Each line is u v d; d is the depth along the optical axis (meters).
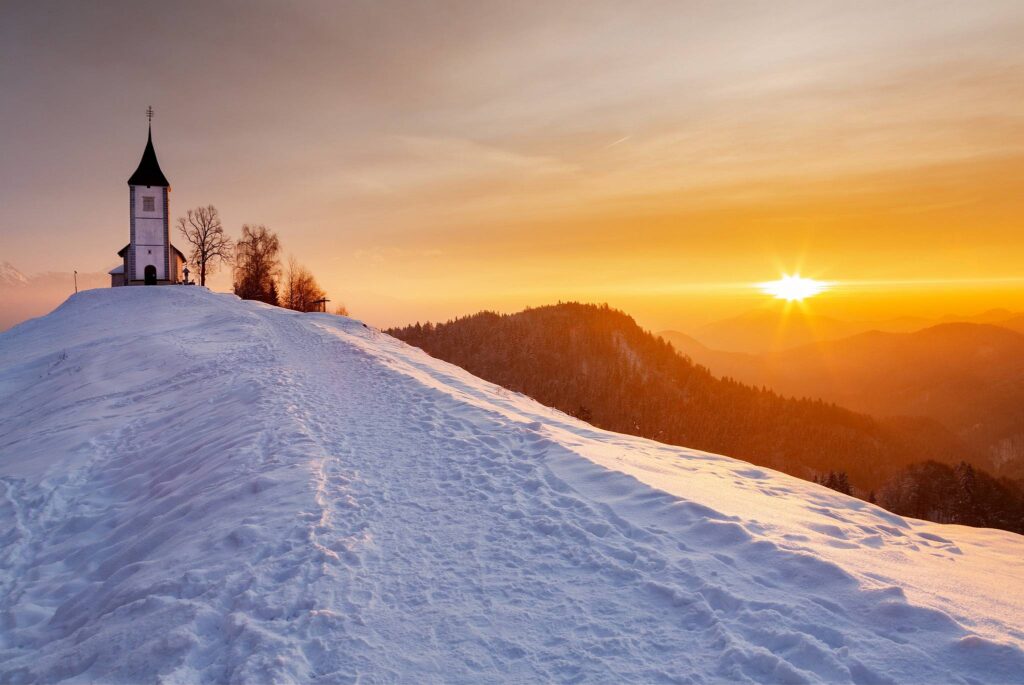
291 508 8.23
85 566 8.58
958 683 4.14
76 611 6.89
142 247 64.94
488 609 5.62
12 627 6.89
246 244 79.12
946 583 5.98
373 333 41.59
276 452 11.12
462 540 7.29
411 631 5.26
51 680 5.16
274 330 36.03
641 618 5.36
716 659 4.66
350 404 15.90
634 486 8.73
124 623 5.74
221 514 8.41
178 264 70.38
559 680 4.54
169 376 22.70
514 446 11.48
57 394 22.81
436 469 10.24
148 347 28.64
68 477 12.63
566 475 9.58
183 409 17.38
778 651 4.66
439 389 17.38
